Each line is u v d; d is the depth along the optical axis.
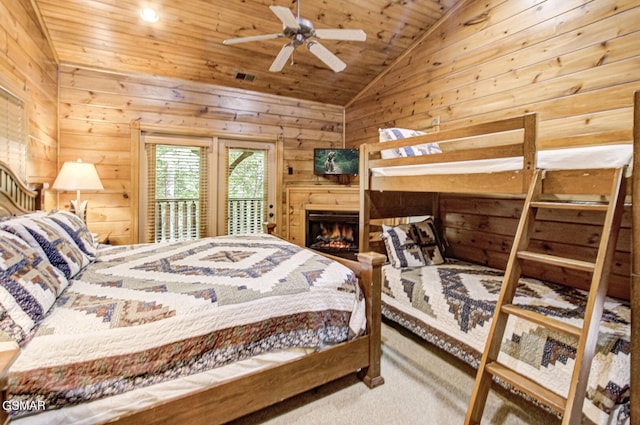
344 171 4.88
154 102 4.00
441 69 3.53
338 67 2.89
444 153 2.10
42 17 2.99
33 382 1.16
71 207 3.30
